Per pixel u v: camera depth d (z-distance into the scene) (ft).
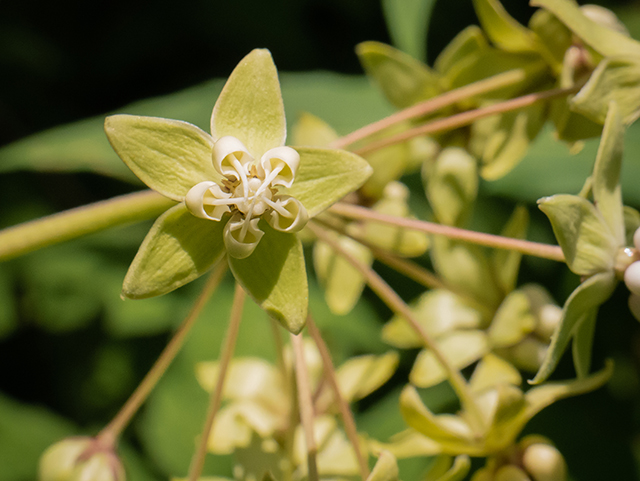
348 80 0.58
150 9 0.92
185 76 0.93
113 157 0.54
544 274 0.59
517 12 0.77
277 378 0.49
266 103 0.41
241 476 0.46
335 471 0.46
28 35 0.89
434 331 0.49
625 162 0.55
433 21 0.82
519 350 0.48
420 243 0.49
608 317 0.61
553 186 0.55
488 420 0.45
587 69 0.47
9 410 0.61
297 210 0.40
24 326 0.73
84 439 0.45
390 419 0.54
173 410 0.54
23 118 0.86
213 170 0.41
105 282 0.68
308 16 0.90
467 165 0.49
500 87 0.48
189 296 0.64
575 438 0.56
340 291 0.50
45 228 0.43
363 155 0.48
